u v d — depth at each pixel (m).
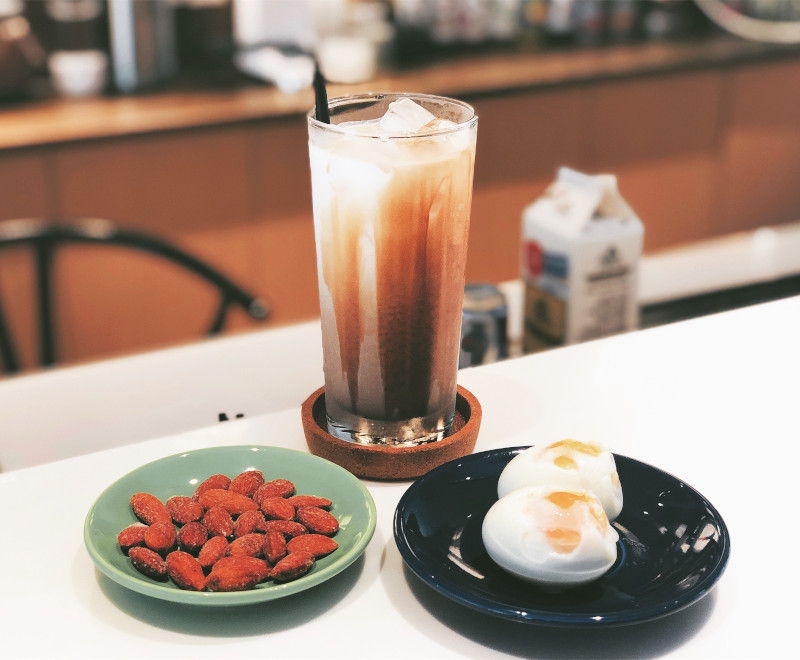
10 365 1.26
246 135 1.95
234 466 0.56
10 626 0.47
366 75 2.07
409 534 0.49
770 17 2.59
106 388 0.74
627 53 2.35
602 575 0.48
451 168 0.52
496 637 0.47
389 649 0.46
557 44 2.41
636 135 2.36
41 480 0.58
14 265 1.86
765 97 2.51
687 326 0.76
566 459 0.51
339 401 0.58
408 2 2.29
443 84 2.05
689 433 0.62
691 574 0.47
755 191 2.62
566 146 2.28
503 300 0.77
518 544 0.47
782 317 0.78
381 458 0.57
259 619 0.48
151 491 0.54
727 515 0.55
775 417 0.64
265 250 2.07
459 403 0.62
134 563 0.48
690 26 2.61
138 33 1.98
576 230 0.76
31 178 1.80
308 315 2.17
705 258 1.00
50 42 2.10
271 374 0.75
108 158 1.85
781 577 0.50
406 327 0.55
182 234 1.97
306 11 2.19
